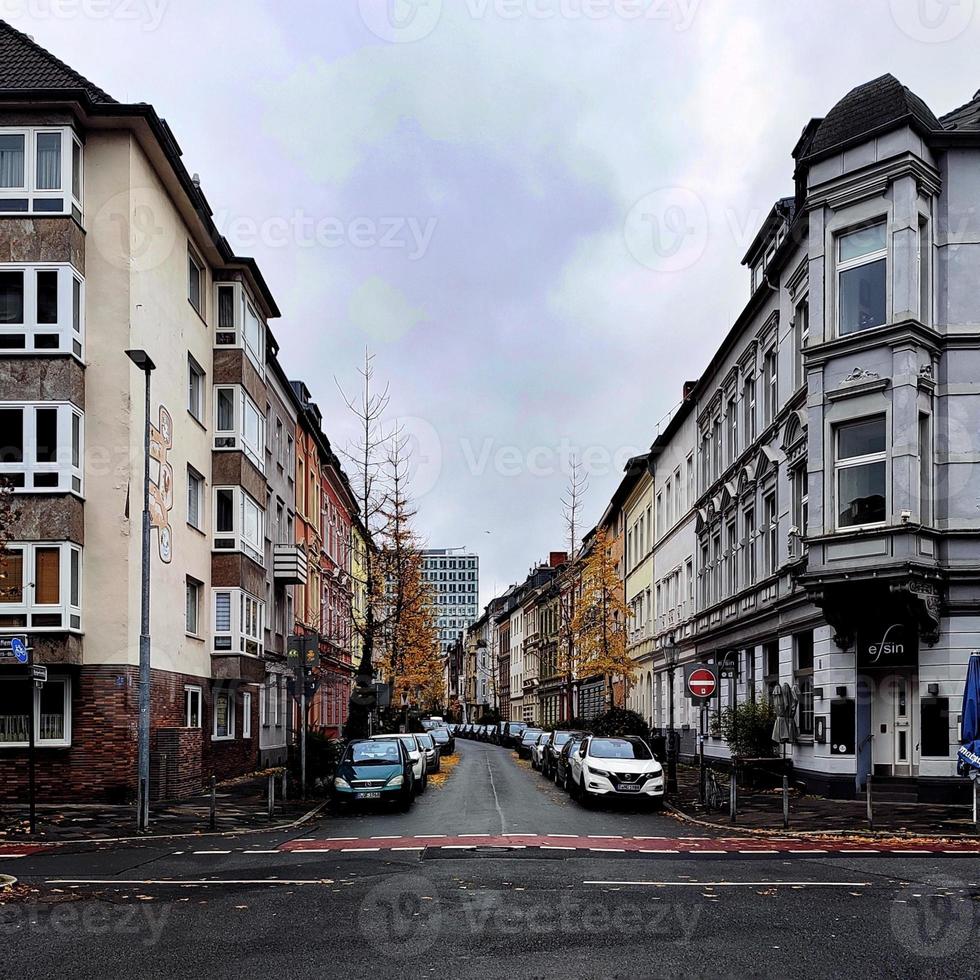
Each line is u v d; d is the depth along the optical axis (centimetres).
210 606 2719
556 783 2969
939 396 2078
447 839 1563
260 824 1764
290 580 3453
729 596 3120
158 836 1593
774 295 2664
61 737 2091
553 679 7438
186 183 2409
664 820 1936
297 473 4047
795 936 844
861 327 2112
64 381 2084
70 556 2066
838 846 1479
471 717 13388
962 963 759
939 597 2023
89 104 2128
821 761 2209
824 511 2112
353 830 1717
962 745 1862
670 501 4300
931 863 1277
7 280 2112
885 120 2095
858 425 2098
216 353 2794
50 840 1538
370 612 3591
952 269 2095
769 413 2761
